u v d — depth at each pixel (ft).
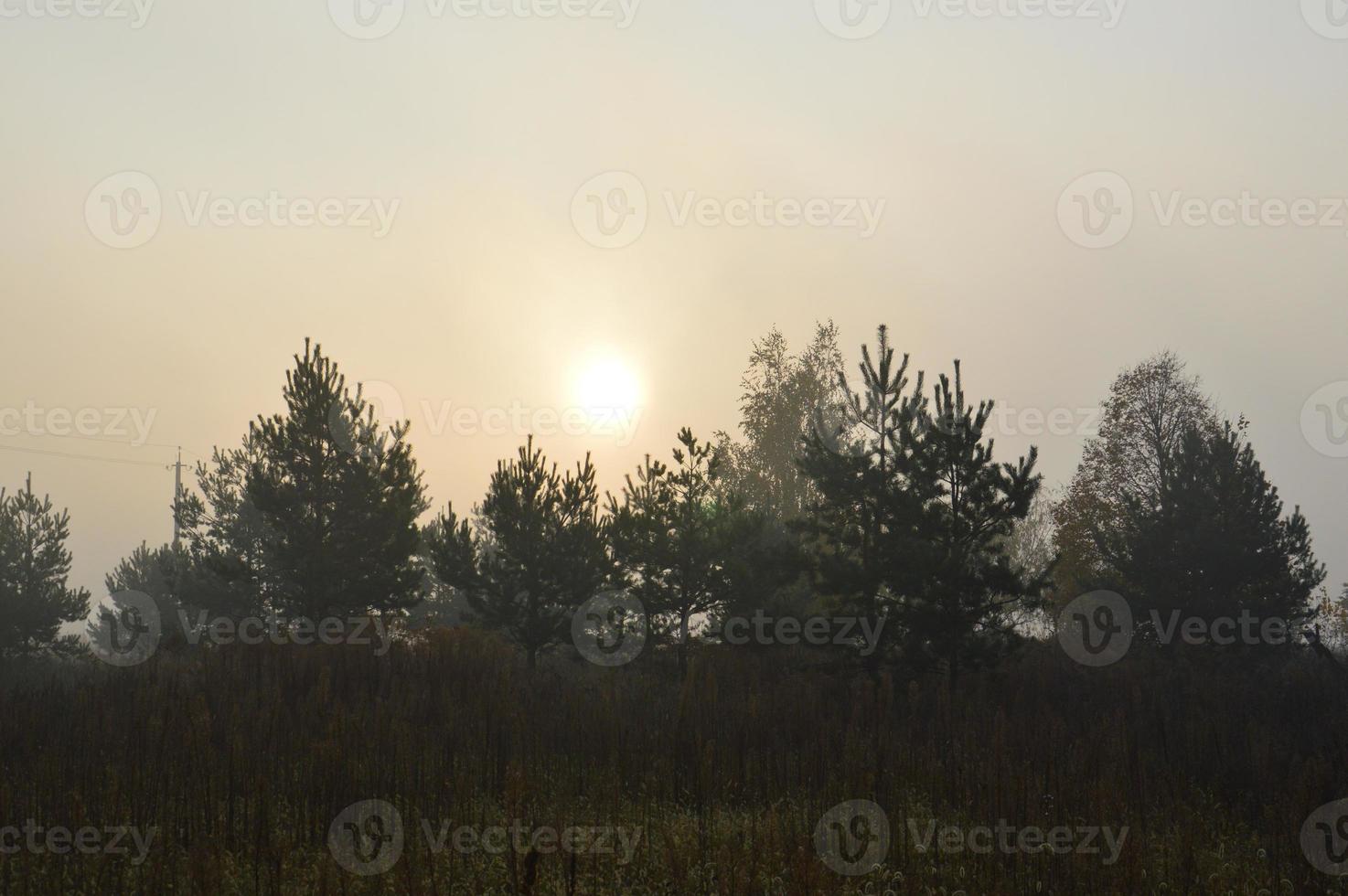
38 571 123.34
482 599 97.81
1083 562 155.22
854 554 88.38
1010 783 49.88
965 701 77.05
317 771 49.70
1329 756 59.31
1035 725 67.05
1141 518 115.65
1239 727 69.10
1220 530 107.96
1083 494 160.45
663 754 58.39
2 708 67.26
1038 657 98.53
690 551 93.50
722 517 96.78
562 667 103.04
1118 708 74.33
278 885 36.06
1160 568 109.40
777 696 75.72
